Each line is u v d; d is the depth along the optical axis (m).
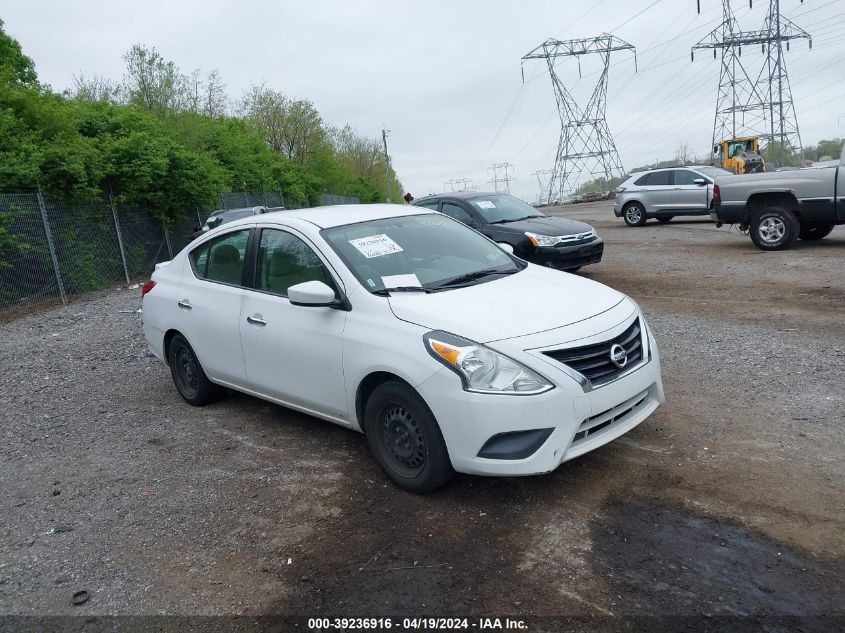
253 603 3.06
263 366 4.82
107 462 4.83
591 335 3.69
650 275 11.24
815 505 3.49
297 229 4.73
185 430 5.34
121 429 5.49
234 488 4.24
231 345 5.09
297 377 4.54
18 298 13.13
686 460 4.11
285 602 3.05
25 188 14.25
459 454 3.57
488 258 4.96
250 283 5.03
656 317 8.05
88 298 14.41
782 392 5.12
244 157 32.78
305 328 4.41
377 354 3.89
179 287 5.72
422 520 3.66
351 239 4.60
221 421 5.47
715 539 3.27
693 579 2.98
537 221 11.20
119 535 3.77
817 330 6.82
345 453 4.62
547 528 3.47
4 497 4.38
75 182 15.29
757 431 4.45
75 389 6.78
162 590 3.22
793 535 3.25
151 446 5.06
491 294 4.13
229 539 3.63
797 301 8.22
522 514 3.63
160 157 17.92
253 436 5.09
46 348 8.95
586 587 2.98
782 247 12.40
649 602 2.85
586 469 4.09
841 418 4.55
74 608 3.13
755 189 12.41
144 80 30.94
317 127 50.75
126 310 11.78
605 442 3.71
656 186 20.31
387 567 3.25
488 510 3.70
